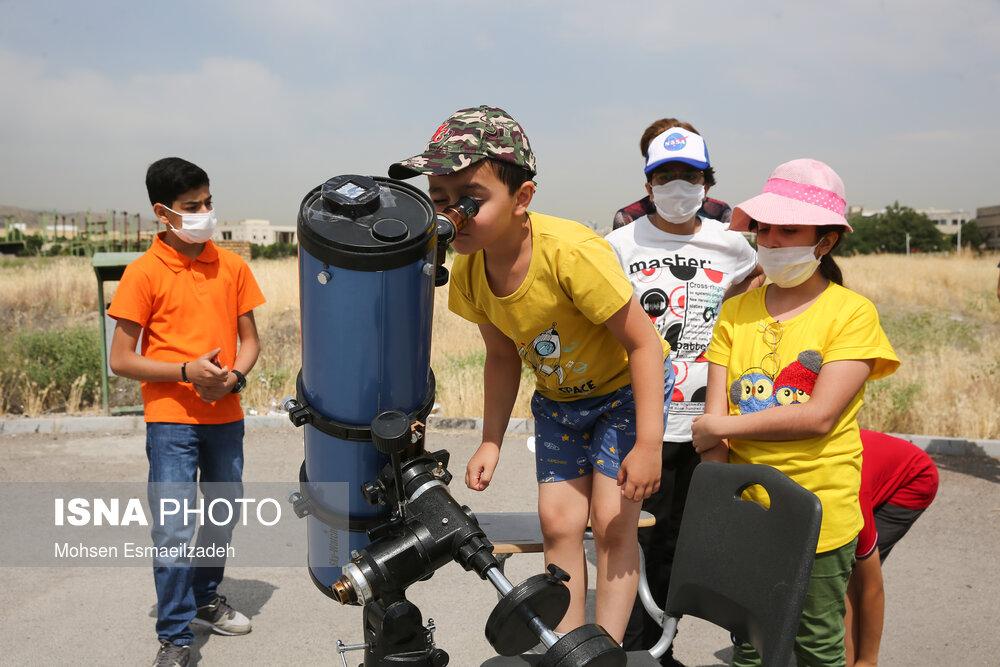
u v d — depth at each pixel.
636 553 2.36
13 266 18.25
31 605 3.81
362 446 1.64
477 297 2.33
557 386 2.38
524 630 1.45
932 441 6.47
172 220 3.17
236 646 3.47
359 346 1.52
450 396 7.81
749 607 1.90
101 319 7.53
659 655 2.16
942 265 22.25
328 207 1.54
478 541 1.55
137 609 3.79
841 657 2.36
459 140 1.79
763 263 2.37
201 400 3.19
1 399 7.69
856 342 2.27
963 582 4.09
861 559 2.69
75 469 5.97
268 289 13.90
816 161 2.42
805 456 2.29
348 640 3.54
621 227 3.57
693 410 3.19
